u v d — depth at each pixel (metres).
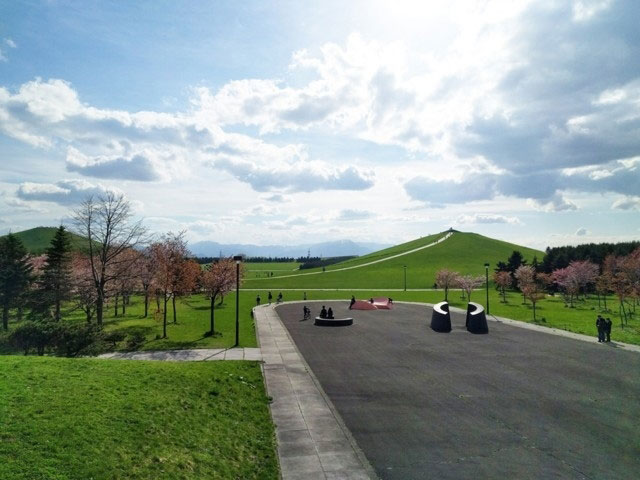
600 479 11.86
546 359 26.97
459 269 134.50
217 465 12.09
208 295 45.88
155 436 12.70
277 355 27.42
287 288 105.06
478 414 16.98
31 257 73.44
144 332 37.25
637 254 73.56
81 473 10.20
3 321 53.22
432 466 12.58
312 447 13.80
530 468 12.47
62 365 17.34
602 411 17.38
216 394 17.31
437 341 33.38
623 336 35.69
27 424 11.63
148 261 45.94
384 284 113.44
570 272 79.19
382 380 21.89
